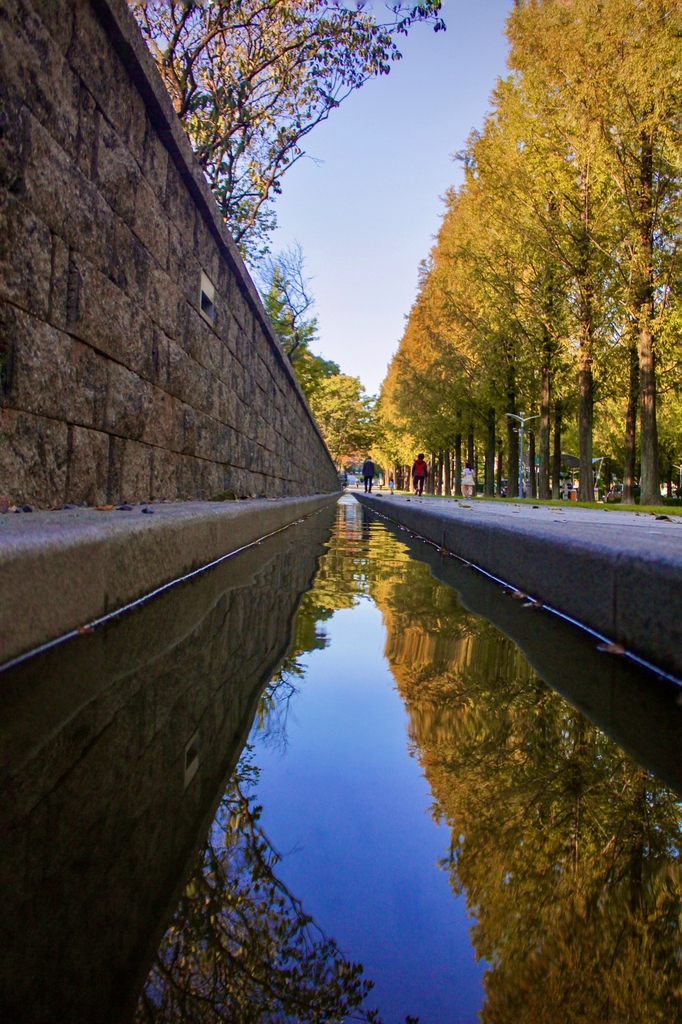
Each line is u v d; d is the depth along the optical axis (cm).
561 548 329
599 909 97
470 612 332
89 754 147
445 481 5241
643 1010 78
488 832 121
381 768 148
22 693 179
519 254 2156
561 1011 76
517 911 97
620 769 150
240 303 874
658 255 1720
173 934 88
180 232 575
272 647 256
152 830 116
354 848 112
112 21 390
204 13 881
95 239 395
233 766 147
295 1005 77
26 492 330
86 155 380
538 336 2361
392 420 5575
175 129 516
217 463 754
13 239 305
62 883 100
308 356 2492
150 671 211
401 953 86
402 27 932
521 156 1869
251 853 110
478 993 80
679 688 207
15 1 297
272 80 995
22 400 321
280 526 911
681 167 1564
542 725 176
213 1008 75
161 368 532
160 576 336
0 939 87
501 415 3156
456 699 199
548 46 1593
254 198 1145
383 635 280
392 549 679
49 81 333
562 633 286
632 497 2567
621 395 2608
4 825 117
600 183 1853
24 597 198
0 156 290
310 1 913
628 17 1476
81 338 382
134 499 484
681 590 207
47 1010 75
